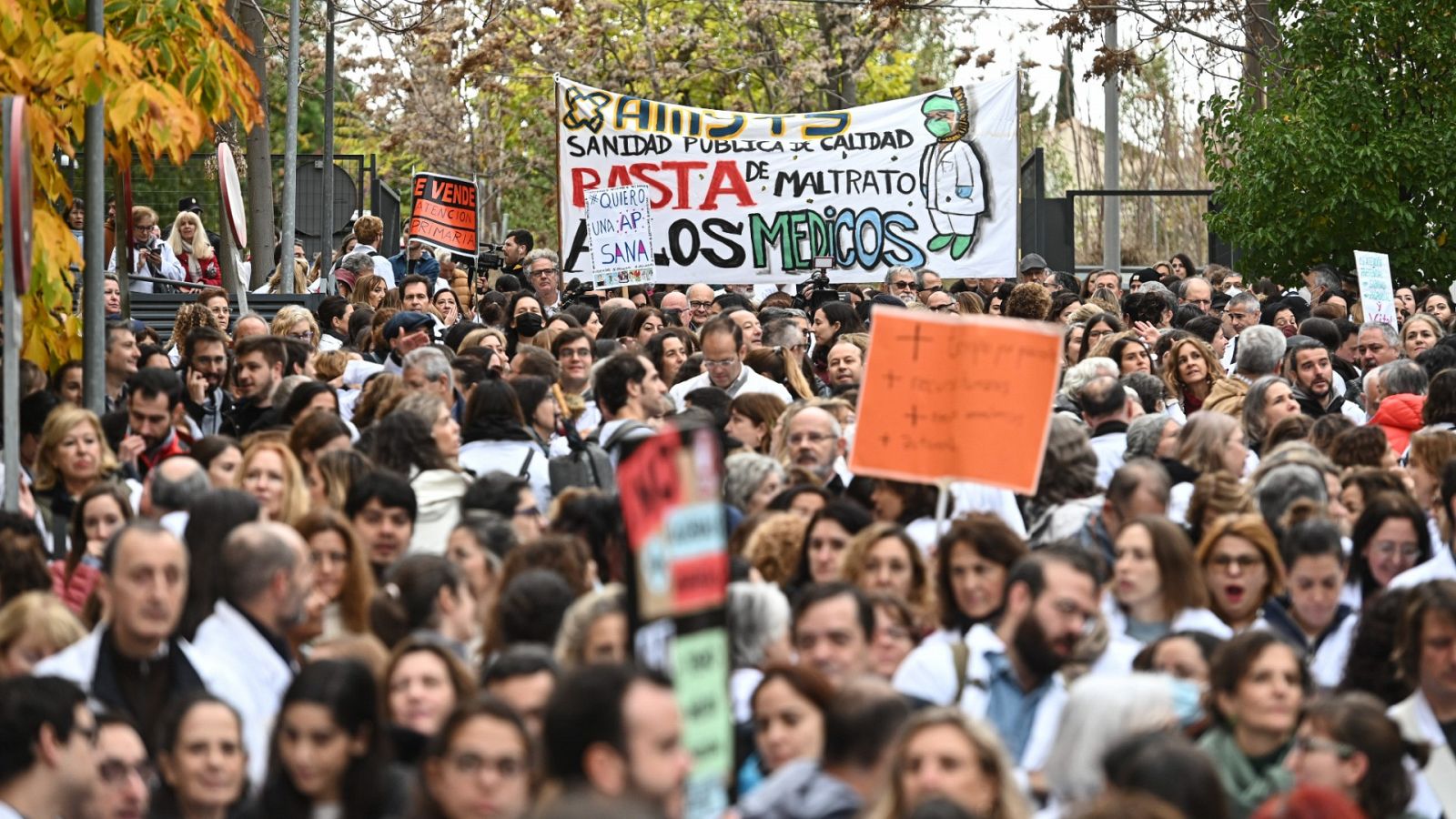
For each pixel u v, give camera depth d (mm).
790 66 51531
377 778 7109
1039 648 8125
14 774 7062
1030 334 10016
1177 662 8242
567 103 25234
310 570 8562
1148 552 9352
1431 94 28750
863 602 7949
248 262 30891
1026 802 6559
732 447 12914
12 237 9031
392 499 10172
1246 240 29094
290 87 25859
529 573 8477
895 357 10109
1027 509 11945
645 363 13453
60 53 12828
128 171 16062
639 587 6012
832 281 25688
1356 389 18641
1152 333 20469
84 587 10070
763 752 7199
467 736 6508
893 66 59281
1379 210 28406
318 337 18562
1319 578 9664
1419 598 8383
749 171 25422
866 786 6797
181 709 7105
